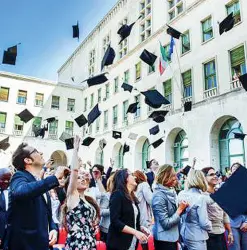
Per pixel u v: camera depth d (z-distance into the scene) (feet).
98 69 98.17
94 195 17.66
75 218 10.23
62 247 13.43
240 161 44.96
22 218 8.08
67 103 103.96
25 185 7.76
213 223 13.35
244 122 43.32
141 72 72.90
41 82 100.42
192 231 12.43
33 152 9.15
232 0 49.67
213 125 48.80
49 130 98.53
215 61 50.85
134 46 79.41
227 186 8.33
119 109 81.05
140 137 68.80
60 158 102.17
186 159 56.03
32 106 97.25
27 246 7.90
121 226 10.80
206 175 15.42
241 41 46.57
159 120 33.53
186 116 54.60
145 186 16.80
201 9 56.08
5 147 43.14
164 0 68.85
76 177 10.52
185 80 58.13
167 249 11.61
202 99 52.26
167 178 12.51
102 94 92.07
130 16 83.92
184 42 60.18
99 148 88.22
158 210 11.91
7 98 94.22
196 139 51.60
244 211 8.00
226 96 46.98
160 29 67.10
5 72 94.79
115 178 12.09
